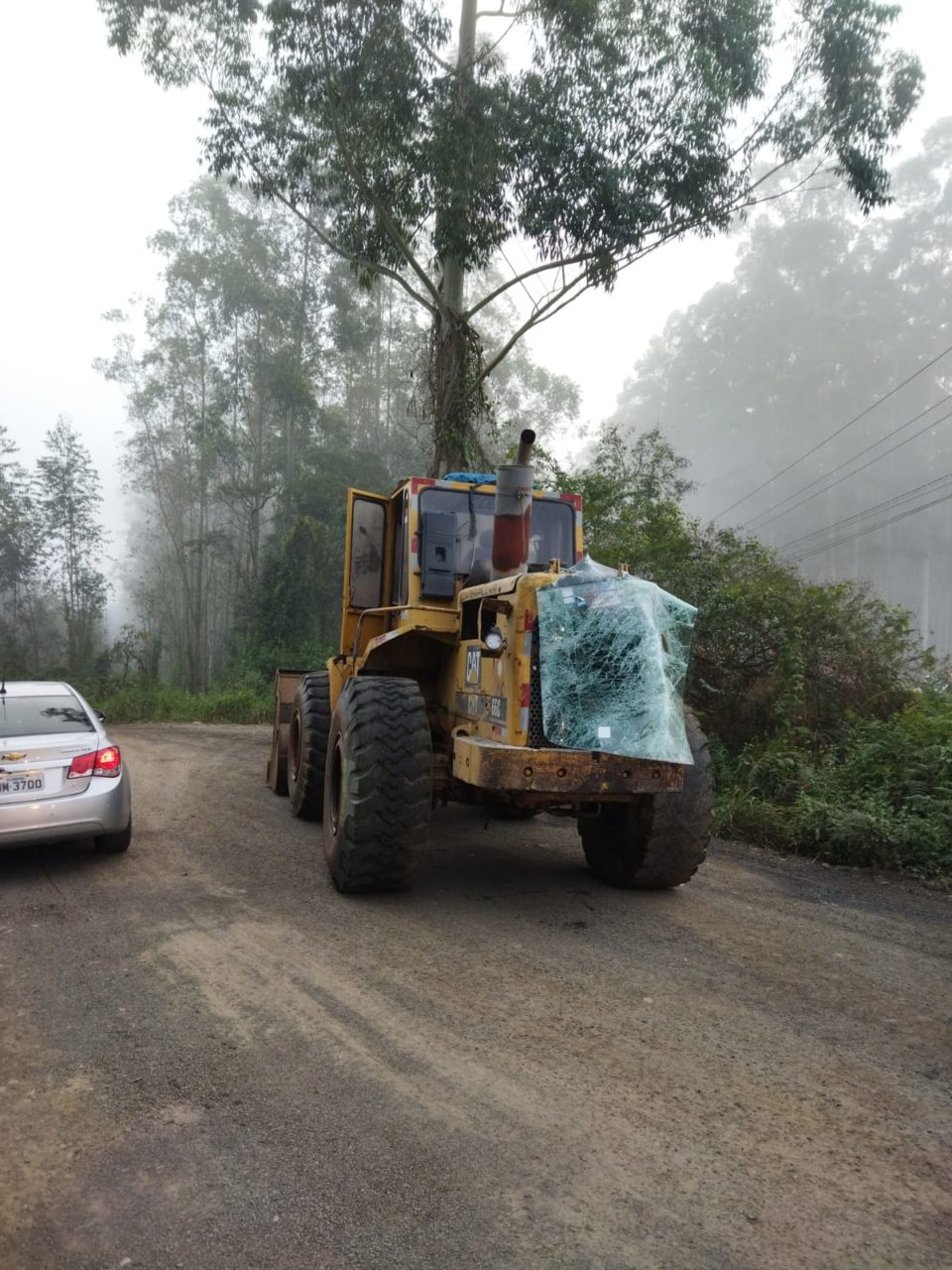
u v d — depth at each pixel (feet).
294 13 48.70
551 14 48.55
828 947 16.79
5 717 22.24
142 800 31.68
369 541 26.23
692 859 19.80
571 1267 7.70
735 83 48.70
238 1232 8.13
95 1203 8.57
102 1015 12.94
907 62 49.78
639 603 17.71
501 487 19.74
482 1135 9.78
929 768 28.40
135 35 53.11
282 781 32.99
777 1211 8.51
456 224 50.08
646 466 55.77
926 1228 8.32
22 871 21.22
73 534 139.23
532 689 17.87
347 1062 11.51
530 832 27.48
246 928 16.97
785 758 32.01
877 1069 11.66
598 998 13.85
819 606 39.34
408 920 17.69
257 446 155.94
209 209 155.53
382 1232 8.13
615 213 48.21
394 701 18.98
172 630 186.19
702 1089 10.95
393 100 49.73
